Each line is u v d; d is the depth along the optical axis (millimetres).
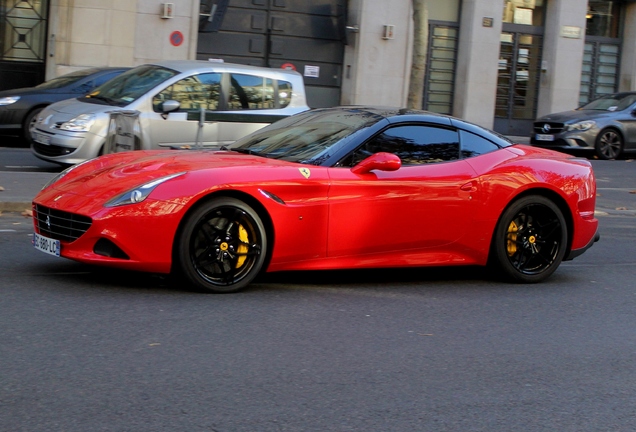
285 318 5605
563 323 6000
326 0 23641
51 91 15398
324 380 4508
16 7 20906
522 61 25984
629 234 10297
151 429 3729
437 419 4066
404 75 23953
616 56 27188
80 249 5723
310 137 6723
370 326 5582
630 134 20078
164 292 6000
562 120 20031
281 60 23500
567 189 7125
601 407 4379
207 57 22781
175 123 11273
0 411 3828
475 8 24375
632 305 6668
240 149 6926
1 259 6812
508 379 4719
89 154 11297
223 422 3855
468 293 6711
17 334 4914
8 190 9734
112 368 4465
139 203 5648
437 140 6785
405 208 6438
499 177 6840
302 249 6152
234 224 5965
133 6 21328
